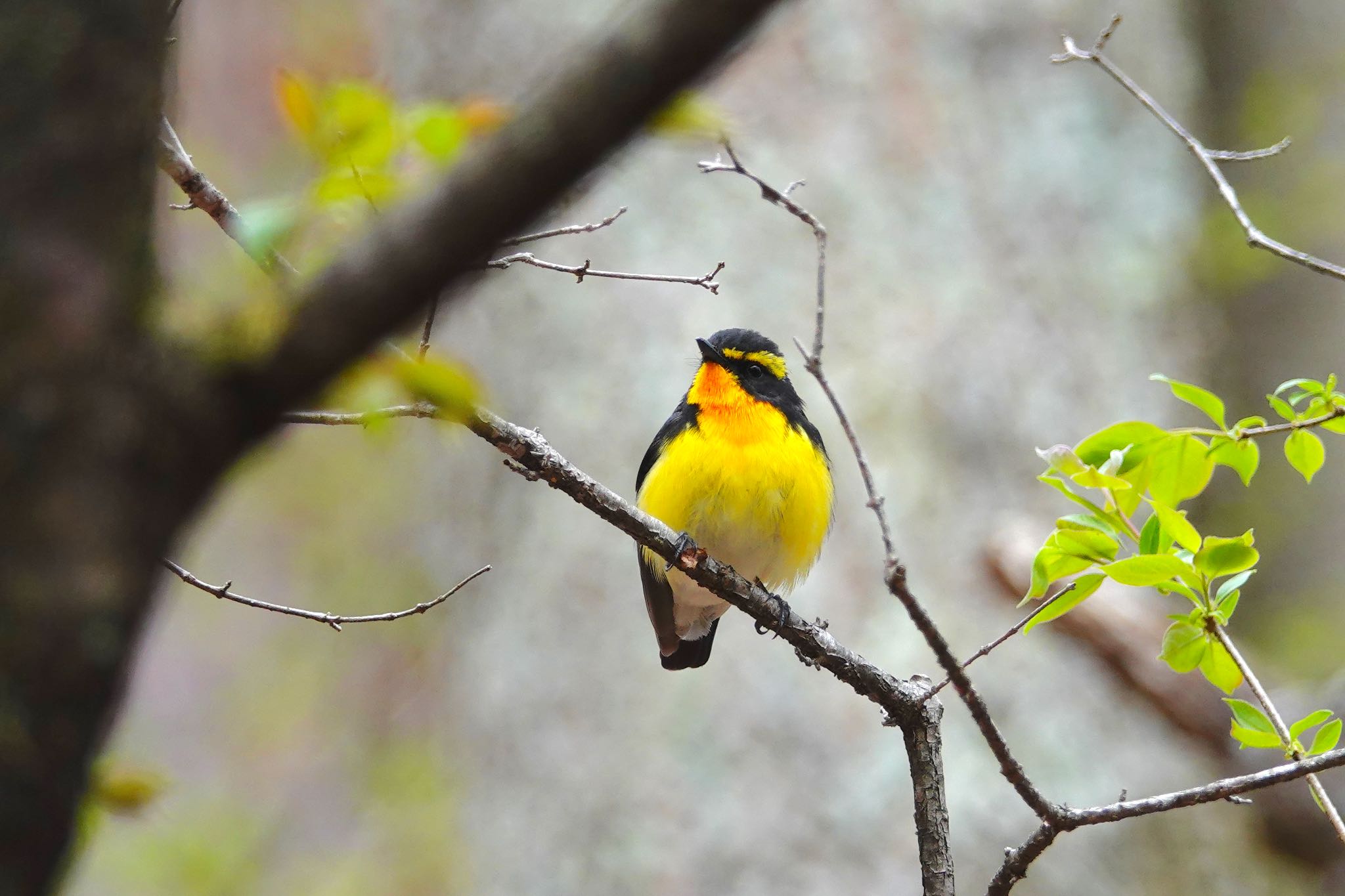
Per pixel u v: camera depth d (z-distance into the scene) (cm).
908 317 1327
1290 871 1131
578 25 1392
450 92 1470
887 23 1409
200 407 207
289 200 428
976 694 444
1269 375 1789
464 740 1488
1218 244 1680
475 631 1450
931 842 519
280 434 240
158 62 210
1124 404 1354
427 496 1617
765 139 1370
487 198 193
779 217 1352
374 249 203
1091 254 1394
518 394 1406
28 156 201
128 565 206
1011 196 1388
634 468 1319
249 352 208
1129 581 475
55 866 210
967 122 1394
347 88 411
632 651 1294
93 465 202
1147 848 1195
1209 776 1227
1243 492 1758
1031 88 1425
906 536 1251
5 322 199
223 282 267
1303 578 1708
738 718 1231
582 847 1255
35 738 201
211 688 1964
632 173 1394
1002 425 1307
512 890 1298
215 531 1969
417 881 1695
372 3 1877
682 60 183
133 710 1920
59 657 201
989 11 1436
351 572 1945
